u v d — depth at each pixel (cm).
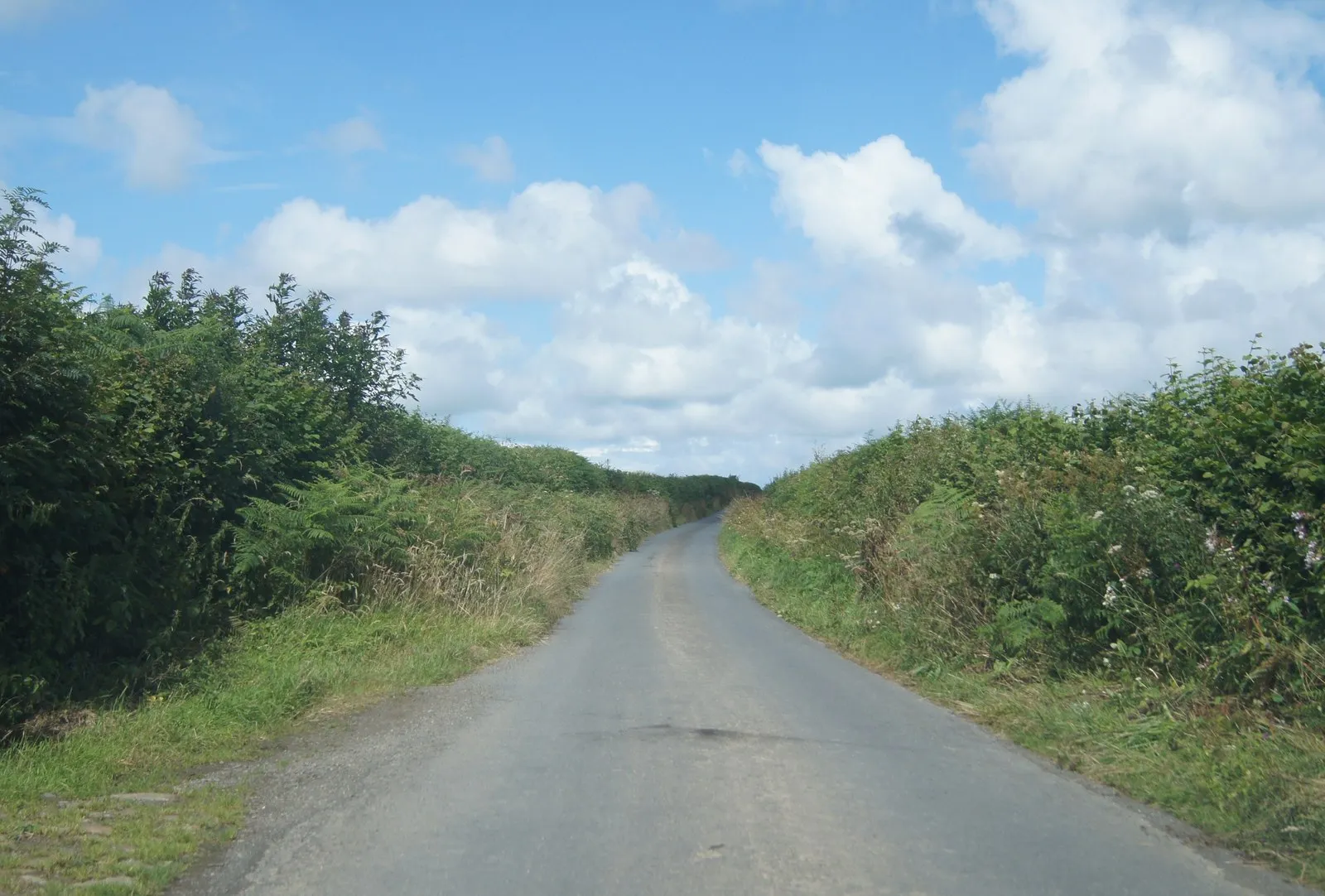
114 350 1117
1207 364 1093
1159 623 859
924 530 1385
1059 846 539
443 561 1460
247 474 1236
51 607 852
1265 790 589
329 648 1102
